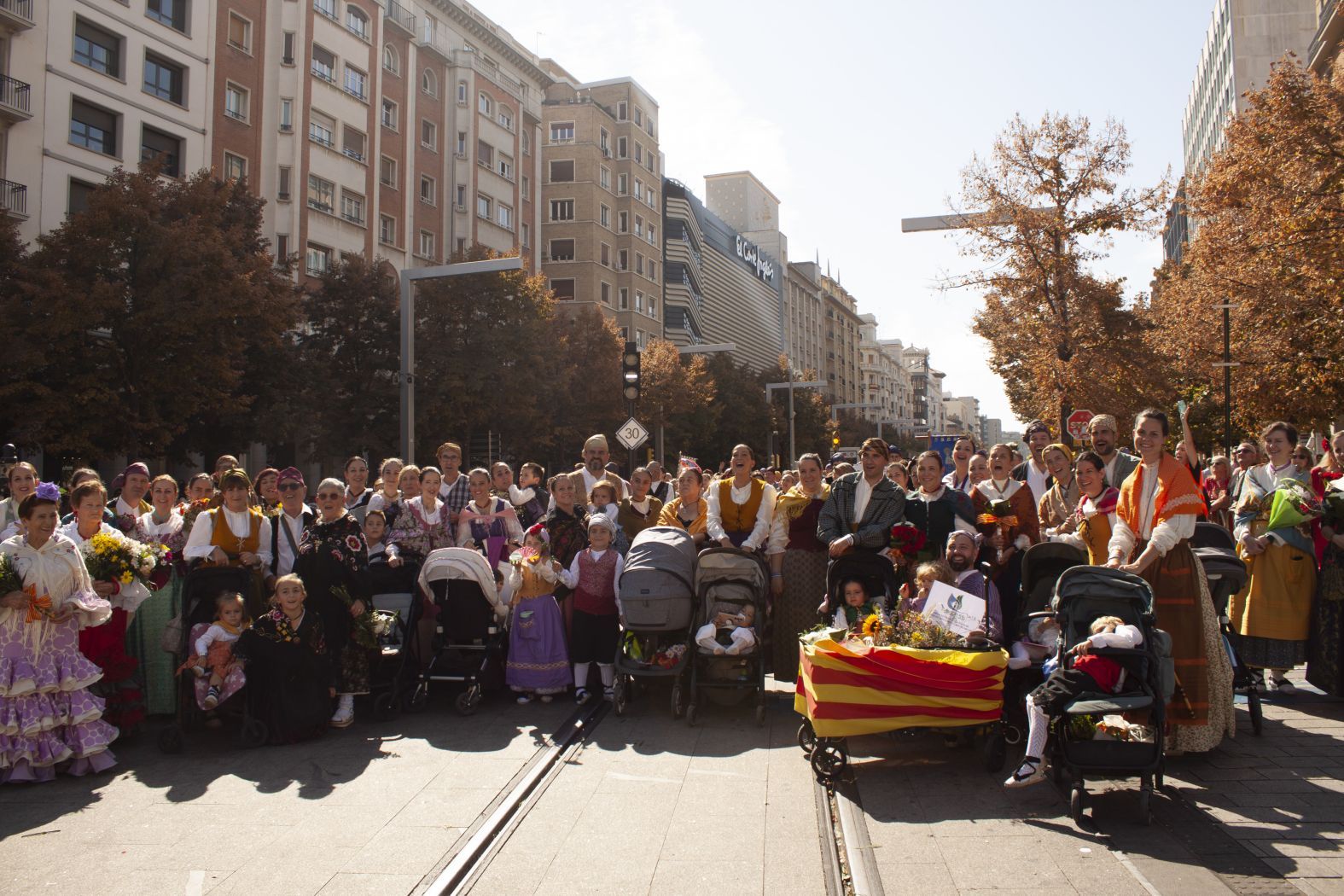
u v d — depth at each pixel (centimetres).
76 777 660
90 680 671
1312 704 795
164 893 462
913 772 639
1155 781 540
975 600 664
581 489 1131
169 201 2550
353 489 1073
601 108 6888
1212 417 3359
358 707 866
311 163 4022
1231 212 2655
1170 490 609
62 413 2262
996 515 768
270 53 3866
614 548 932
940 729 643
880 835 517
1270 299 2458
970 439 1059
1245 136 2375
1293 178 2217
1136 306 2833
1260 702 804
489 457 3644
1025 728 702
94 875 486
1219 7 7050
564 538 888
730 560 816
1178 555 621
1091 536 702
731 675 792
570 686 910
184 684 737
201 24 3516
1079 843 496
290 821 562
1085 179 2709
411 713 844
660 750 707
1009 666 679
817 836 523
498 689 905
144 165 2475
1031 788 596
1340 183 2138
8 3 2819
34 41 2894
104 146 3162
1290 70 2281
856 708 615
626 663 815
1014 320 2806
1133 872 455
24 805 602
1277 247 2288
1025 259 2755
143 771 673
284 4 3919
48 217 2934
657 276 7575
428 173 4912
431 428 3359
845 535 775
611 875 474
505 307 3488
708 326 9350
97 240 2325
